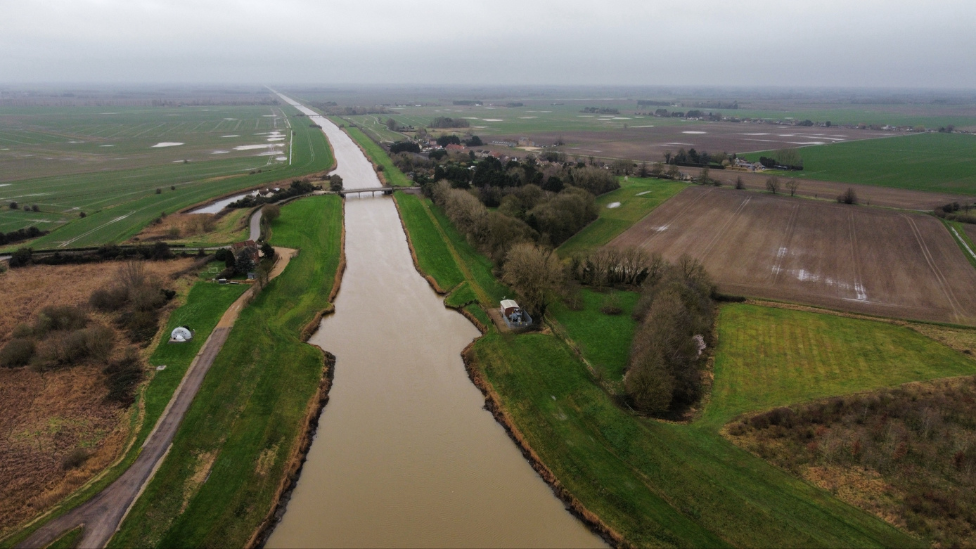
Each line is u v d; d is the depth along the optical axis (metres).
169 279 92.50
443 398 66.44
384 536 46.12
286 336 77.62
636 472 52.06
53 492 46.38
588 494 50.34
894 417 56.69
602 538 46.66
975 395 59.53
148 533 43.47
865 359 68.62
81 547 41.53
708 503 47.31
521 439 58.38
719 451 52.66
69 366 66.12
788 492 47.38
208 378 63.94
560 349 72.12
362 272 107.88
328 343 79.50
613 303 85.31
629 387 61.06
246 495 48.94
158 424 55.88
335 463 55.00
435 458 55.94
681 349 64.88
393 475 53.38
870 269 100.88
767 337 75.12
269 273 96.38
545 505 50.19
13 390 61.22
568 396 63.44
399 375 71.31
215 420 57.59
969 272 98.94
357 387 68.44
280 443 56.22
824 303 86.62
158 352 69.50
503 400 64.88
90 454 51.47
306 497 50.44
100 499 46.03
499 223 103.31
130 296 83.31
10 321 77.25
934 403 58.31
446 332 82.94
